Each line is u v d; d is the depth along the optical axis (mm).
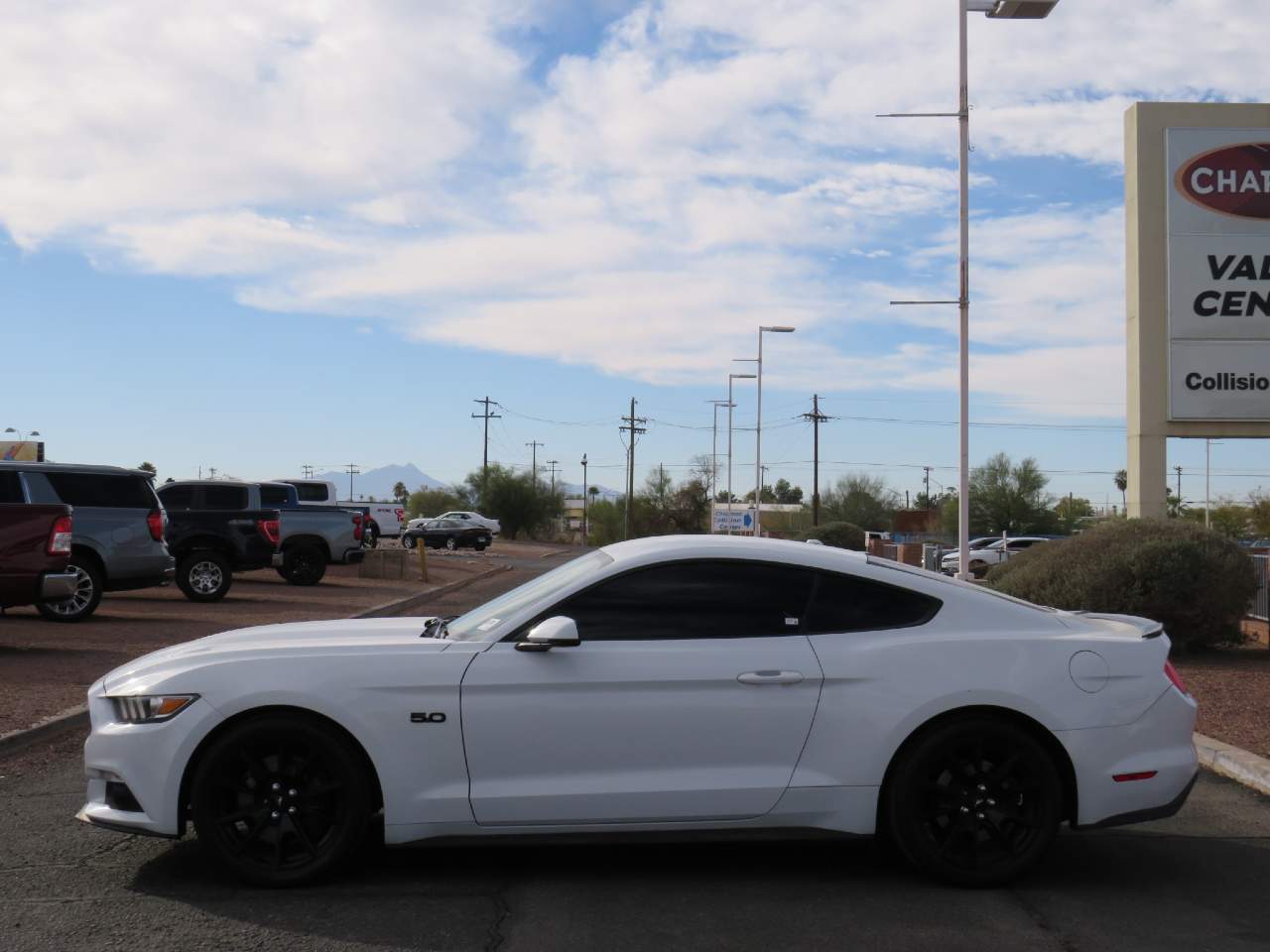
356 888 5293
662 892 5281
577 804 5207
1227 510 60500
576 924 4859
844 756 5312
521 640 5379
